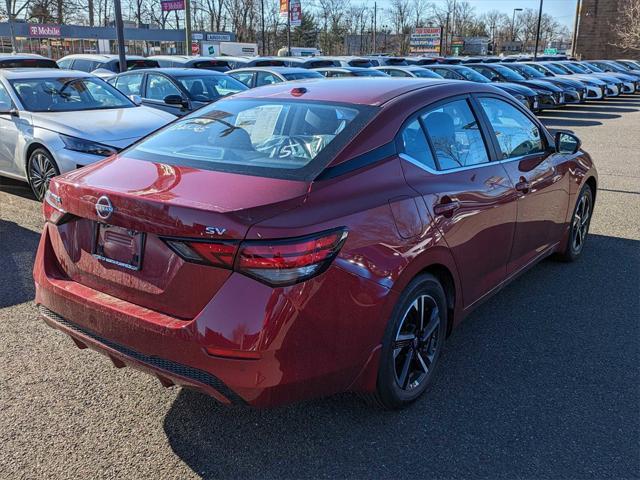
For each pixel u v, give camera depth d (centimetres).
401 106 320
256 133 319
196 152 311
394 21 7688
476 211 340
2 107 718
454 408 314
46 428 295
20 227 616
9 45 5009
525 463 271
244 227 233
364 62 2173
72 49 5284
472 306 361
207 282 241
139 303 263
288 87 376
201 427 298
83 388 331
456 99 362
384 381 287
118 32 1458
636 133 1473
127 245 265
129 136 680
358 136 293
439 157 331
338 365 258
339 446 284
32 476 261
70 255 293
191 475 264
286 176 269
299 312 239
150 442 286
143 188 266
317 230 245
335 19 7175
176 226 243
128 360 265
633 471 266
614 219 687
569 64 2731
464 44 7662
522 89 1800
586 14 4978
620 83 2545
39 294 304
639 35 3922
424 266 297
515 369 354
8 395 322
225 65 1941
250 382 238
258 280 234
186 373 248
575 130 1535
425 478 262
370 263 263
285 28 6372
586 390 331
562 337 394
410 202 292
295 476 264
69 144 655
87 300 274
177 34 5472
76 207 279
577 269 522
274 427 298
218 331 236
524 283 489
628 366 357
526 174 409
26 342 380
